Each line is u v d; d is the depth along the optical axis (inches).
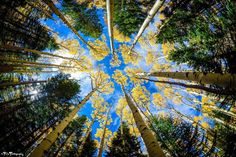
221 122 353.1
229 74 134.3
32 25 362.9
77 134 496.7
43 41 407.8
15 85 314.5
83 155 450.3
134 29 450.0
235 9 155.2
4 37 285.4
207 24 226.2
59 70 576.4
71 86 421.7
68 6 455.8
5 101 291.0
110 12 275.1
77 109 330.3
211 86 190.1
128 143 392.8
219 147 224.5
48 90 383.9
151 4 353.7
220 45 173.2
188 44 309.4
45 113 361.4
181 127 279.0
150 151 148.5
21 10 350.3
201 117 561.3
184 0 254.2
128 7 372.5
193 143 213.0
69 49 652.7
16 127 272.8
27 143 301.0
